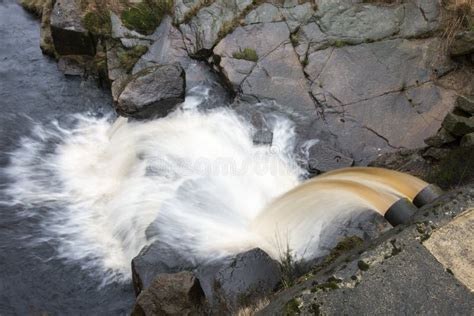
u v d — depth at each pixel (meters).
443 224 2.82
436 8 6.95
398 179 4.81
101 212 5.76
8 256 5.26
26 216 5.67
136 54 7.13
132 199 5.61
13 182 6.07
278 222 5.12
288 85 6.55
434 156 5.61
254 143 6.08
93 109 7.12
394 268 2.66
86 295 4.94
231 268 4.55
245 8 7.14
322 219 4.90
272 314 2.58
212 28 7.05
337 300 2.56
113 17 7.31
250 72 6.64
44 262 5.21
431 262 2.69
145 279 4.62
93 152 6.52
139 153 6.09
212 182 5.67
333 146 6.04
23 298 4.91
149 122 6.40
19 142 6.59
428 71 6.54
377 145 6.04
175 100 6.52
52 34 7.43
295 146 6.07
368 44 6.77
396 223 3.37
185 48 7.09
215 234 5.09
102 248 5.37
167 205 5.39
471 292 2.59
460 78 6.49
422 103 6.30
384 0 7.06
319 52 6.76
